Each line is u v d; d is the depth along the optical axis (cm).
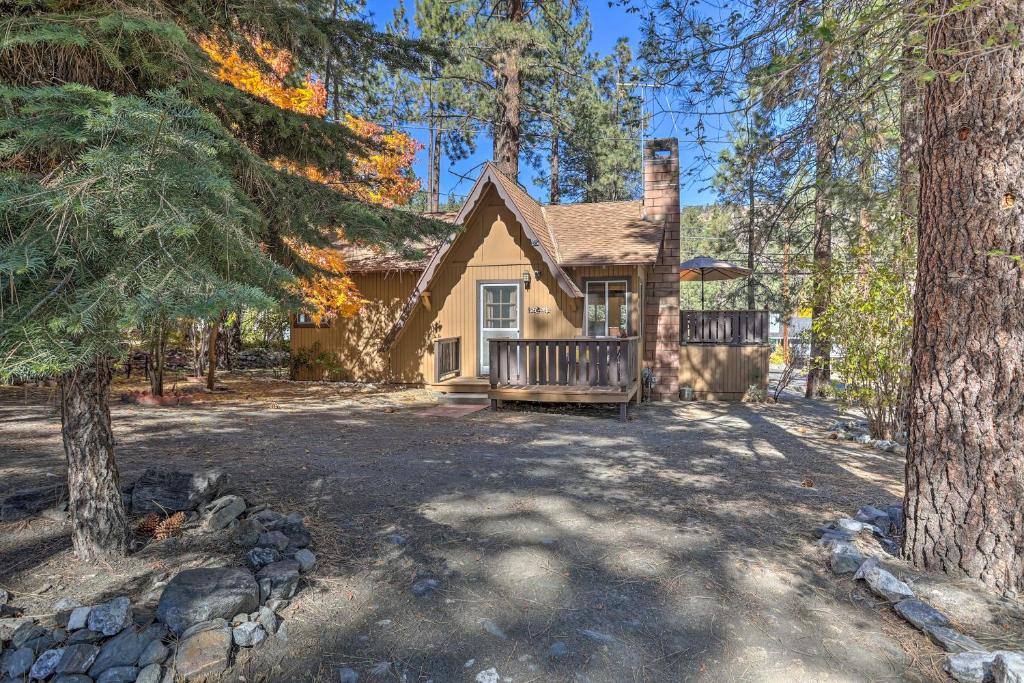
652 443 761
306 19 434
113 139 239
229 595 284
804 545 395
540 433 828
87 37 286
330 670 256
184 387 1230
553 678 254
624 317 1212
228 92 383
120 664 245
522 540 397
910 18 351
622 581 340
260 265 279
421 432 812
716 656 270
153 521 379
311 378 1450
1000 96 320
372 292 1395
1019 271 319
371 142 525
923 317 356
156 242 234
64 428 337
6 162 267
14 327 203
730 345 1302
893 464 654
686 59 486
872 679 254
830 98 478
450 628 290
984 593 320
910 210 705
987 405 329
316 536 396
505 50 1628
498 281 1259
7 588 303
